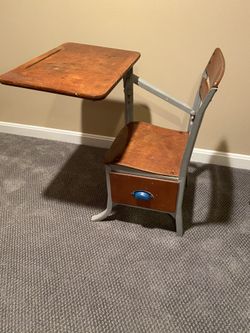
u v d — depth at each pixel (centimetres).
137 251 149
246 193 187
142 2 169
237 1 159
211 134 202
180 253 148
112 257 146
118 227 162
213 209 174
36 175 197
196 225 164
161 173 137
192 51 177
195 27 170
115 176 144
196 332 118
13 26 194
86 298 129
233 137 199
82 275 137
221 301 128
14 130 235
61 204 175
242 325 121
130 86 165
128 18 176
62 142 231
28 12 187
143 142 157
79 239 154
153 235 157
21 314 123
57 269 140
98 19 180
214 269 141
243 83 180
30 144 227
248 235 158
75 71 133
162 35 176
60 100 215
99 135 223
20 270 139
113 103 206
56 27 188
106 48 166
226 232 160
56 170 202
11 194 181
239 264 143
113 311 124
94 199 180
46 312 123
